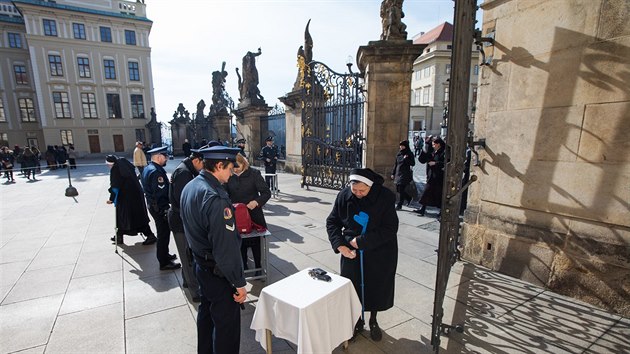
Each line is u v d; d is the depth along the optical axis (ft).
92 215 23.82
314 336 6.68
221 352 7.27
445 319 9.59
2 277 13.10
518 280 11.87
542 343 8.43
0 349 8.64
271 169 30.81
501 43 11.88
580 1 9.58
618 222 9.36
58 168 66.39
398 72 23.97
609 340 8.46
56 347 8.72
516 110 11.55
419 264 13.60
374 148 24.77
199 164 10.96
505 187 12.16
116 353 8.46
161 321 9.92
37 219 22.65
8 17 108.58
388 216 8.34
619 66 8.96
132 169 16.29
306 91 32.19
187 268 10.98
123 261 14.76
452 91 7.45
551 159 10.70
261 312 7.37
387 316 9.93
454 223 9.18
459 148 8.38
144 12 118.42
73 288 12.11
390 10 23.54
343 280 7.83
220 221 6.79
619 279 9.46
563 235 10.63
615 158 9.26
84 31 107.96
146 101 120.78
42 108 104.47
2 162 49.06
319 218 21.40
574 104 9.98
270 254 15.06
